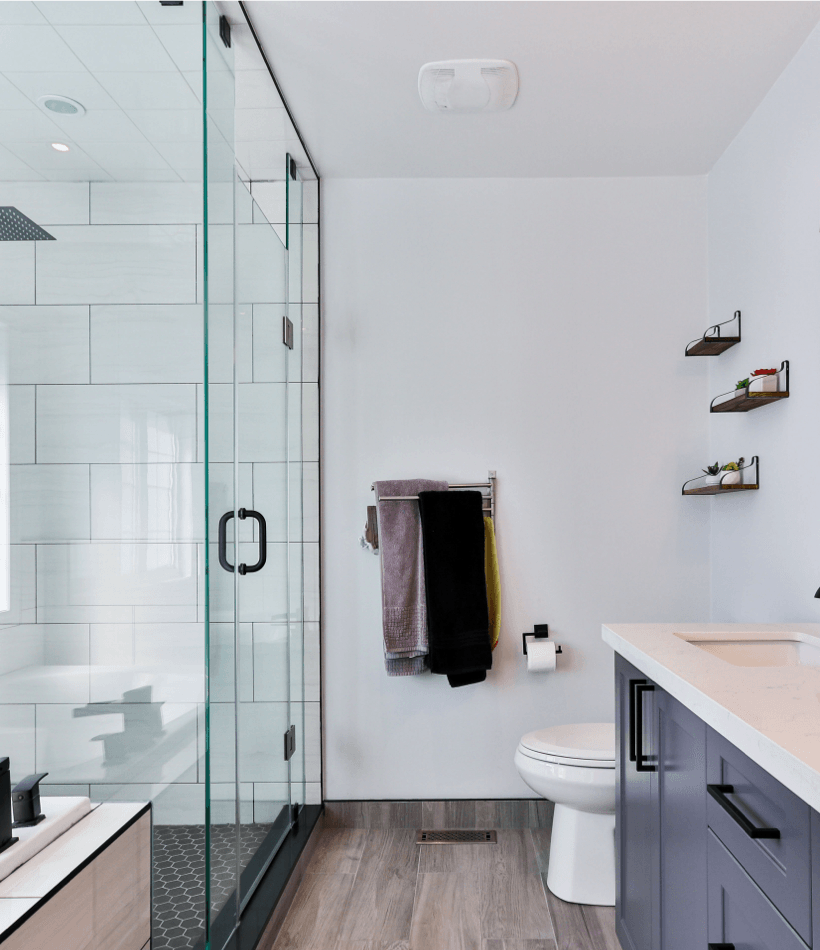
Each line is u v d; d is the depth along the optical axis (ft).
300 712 8.58
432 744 8.89
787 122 6.74
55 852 3.18
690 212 9.04
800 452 6.51
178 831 5.12
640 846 5.31
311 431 8.86
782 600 6.91
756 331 7.52
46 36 5.16
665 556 8.91
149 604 5.18
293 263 8.24
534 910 6.81
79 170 5.22
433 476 8.99
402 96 7.24
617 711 5.99
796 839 2.77
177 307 5.22
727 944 3.56
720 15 6.01
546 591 8.92
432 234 9.10
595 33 6.26
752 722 3.12
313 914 6.75
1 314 5.23
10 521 5.18
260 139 6.61
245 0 5.69
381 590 8.75
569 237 9.07
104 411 5.21
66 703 5.15
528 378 9.01
